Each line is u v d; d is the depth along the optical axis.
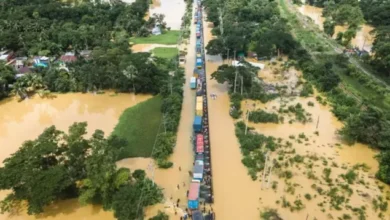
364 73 120.88
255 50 135.75
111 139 78.75
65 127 95.12
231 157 82.31
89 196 63.22
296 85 115.88
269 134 90.62
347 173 75.75
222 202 68.69
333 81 111.31
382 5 180.12
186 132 92.12
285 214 65.62
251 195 70.38
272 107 103.31
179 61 133.50
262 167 77.94
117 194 65.12
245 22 164.25
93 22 167.50
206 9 197.62
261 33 146.75
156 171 77.50
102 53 126.25
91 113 102.56
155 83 112.75
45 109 105.25
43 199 61.47
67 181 64.62
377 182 73.75
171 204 68.19
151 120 97.06
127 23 165.38
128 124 95.00
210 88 115.81
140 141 87.69
